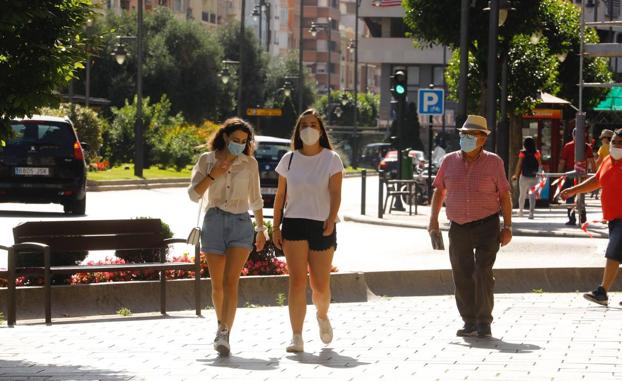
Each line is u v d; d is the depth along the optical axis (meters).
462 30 57.34
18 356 21.25
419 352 21.70
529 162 62.41
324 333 22.50
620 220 29.05
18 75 22.16
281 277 30.20
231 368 19.91
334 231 22.12
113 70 167.25
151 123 122.31
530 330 24.66
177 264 27.64
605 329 24.78
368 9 194.12
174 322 26.20
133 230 28.06
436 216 24.52
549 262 35.56
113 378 18.81
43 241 27.38
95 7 22.86
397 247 45.59
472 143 23.81
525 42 77.56
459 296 23.98
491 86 55.22
